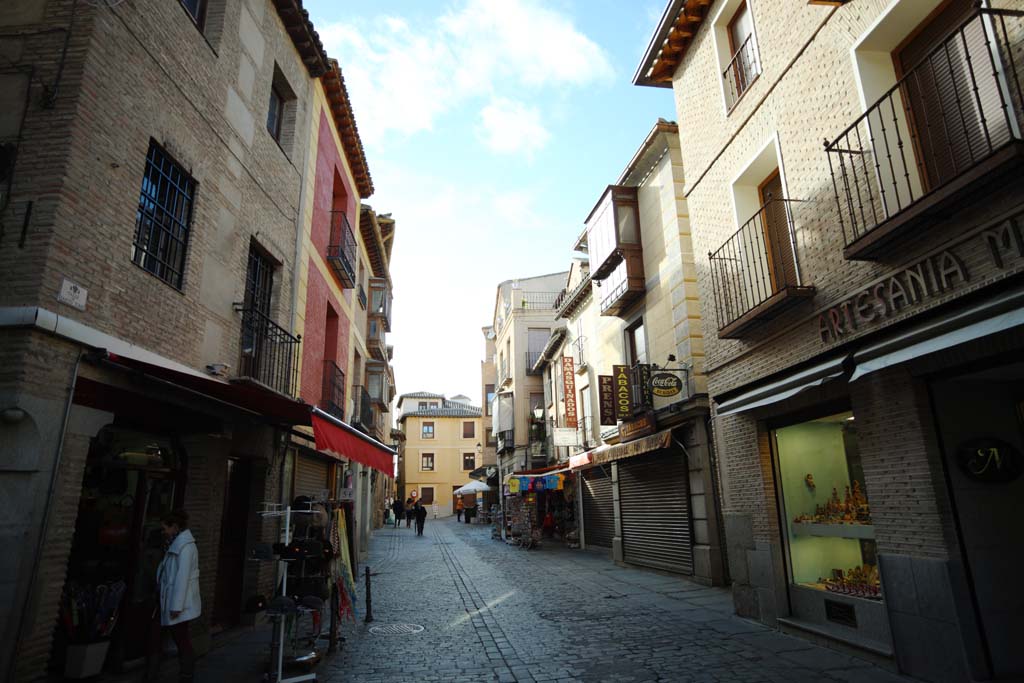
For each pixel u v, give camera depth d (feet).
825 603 23.03
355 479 56.54
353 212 53.62
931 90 19.20
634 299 49.42
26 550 15.10
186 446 23.53
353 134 48.75
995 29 14.76
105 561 19.70
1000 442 18.21
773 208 28.04
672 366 42.19
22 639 14.73
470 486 132.67
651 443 40.86
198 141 24.63
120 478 20.47
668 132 43.27
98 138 18.38
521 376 99.25
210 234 25.50
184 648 17.07
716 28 31.48
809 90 23.49
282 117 36.22
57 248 16.52
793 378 21.80
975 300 15.69
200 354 24.23
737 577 28.17
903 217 16.85
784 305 23.73
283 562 20.18
